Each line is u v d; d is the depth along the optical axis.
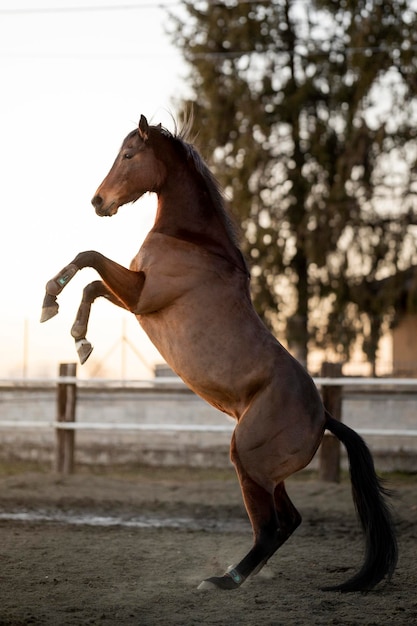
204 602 6.21
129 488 13.27
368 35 27.70
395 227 28.06
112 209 7.24
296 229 28.55
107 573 7.12
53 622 5.53
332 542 9.18
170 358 7.01
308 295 28.55
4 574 6.97
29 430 17.48
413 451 15.84
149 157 7.23
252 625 5.59
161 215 7.25
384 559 6.72
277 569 7.60
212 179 7.51
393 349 30.69
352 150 27.61
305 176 28.52
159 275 6.84
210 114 28.94
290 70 29.81
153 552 8.16
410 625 5.70
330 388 13.70
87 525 9.91
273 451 6.76
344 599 6.46
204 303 6.84
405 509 11.52
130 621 5.62
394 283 27.39
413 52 27.36
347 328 27.66
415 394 16.59
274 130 29.47
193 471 16.03
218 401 7.04
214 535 9.38
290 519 7.30
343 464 16.03
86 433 17.17
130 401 17.47
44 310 6.64
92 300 7.02
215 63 29.17
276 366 6.88
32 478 13.91
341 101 28.44
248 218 28.38
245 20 29.27
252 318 7.02
